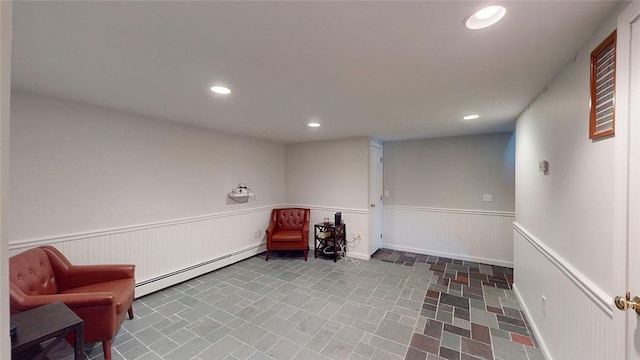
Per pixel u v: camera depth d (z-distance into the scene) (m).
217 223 3.88
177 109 2.69
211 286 3.27
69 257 2.44
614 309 1.11
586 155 1.38
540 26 1.21
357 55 1.50
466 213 4.25
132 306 2.75
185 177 3.45
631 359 1.02
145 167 3.02
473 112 2.75
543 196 2.03
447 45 1.39
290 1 1.03
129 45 1.40
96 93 2.20
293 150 5.12
